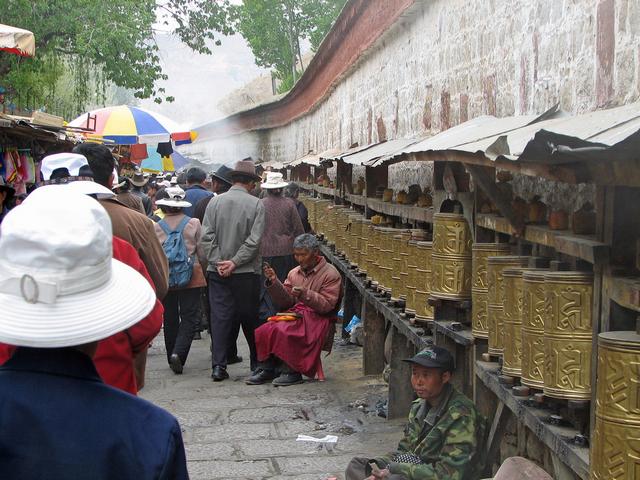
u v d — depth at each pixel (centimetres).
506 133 378
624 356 266
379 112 1116
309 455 578
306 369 777
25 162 859
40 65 1934
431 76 795
